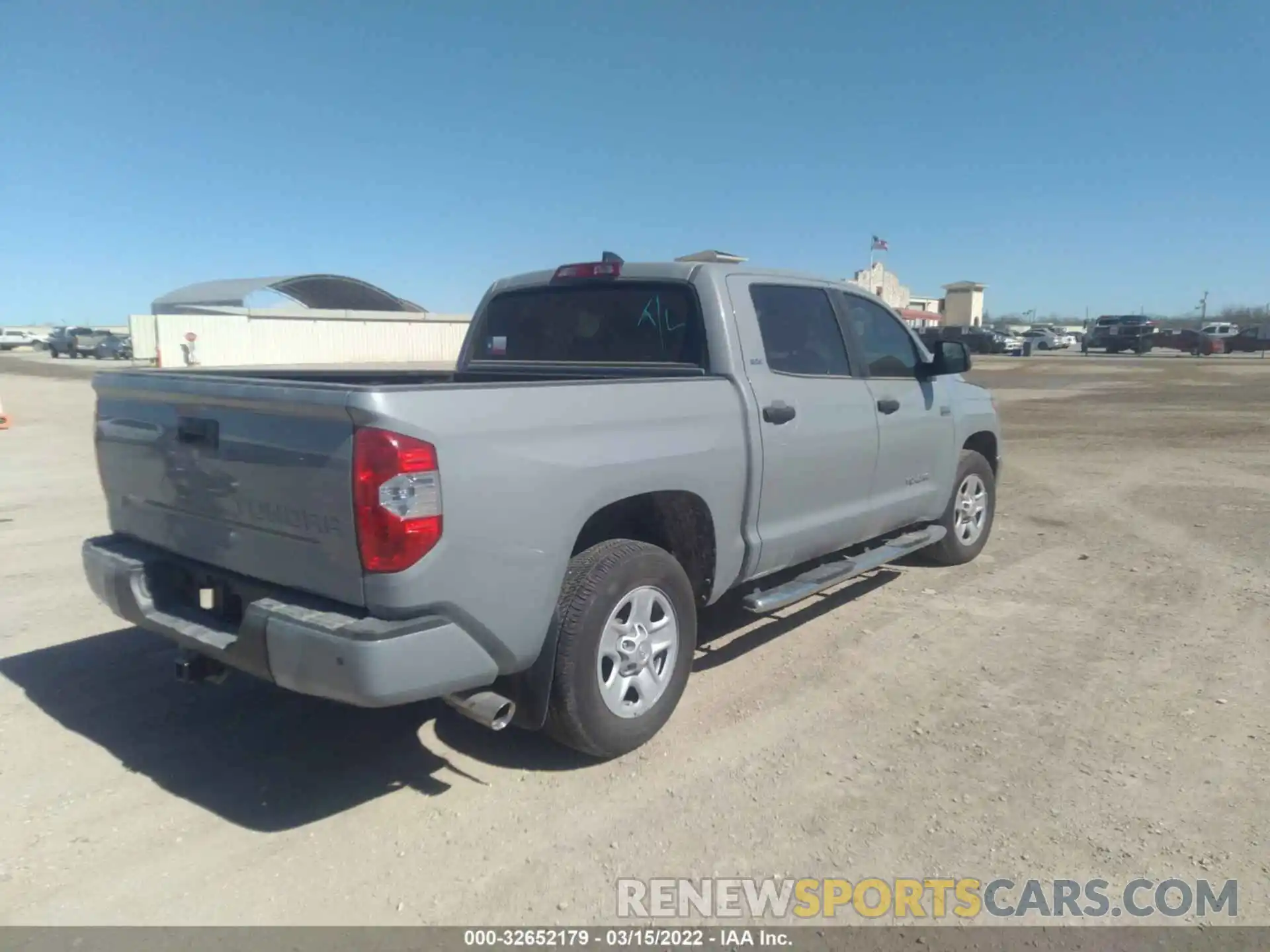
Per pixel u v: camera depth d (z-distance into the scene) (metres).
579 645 3.71
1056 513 9.11
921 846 3.37
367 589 3.18
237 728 4.35
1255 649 5.28
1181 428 16.61
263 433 3.42
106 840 3.42
